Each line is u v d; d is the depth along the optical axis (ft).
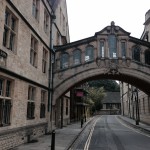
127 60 69.67
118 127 91.35
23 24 42.91
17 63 39.75
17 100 39.73
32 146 39.81
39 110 54.03
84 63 68.85
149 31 94.48
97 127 90.38
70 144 44.14
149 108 97.14
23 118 42.68
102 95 241.35
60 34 80.94
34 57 52.60
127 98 177.99
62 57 69.62
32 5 49.42
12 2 37.47
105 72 68.95
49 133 58.95
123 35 70.95
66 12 95.30
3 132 33.65
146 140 53.36
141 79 69.62
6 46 36.17
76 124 97.71
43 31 58.65
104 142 49.93
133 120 133.08
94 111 232.32
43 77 58.80
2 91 35.47
